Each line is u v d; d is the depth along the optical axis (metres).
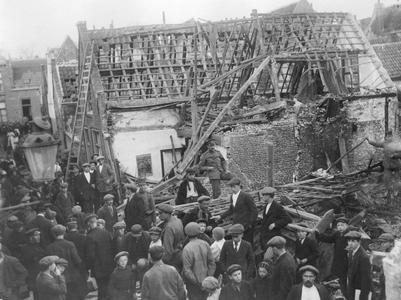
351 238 8.48
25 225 11.75
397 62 30.56
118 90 22.09
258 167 19.48
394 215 13.12
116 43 24.19
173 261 9.16
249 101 23.48
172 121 22.08
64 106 29.31
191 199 13.30
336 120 20.50
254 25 24.16
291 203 12.92
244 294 7.92
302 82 23.81
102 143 21.17
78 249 9.89
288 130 19.89
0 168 18.08
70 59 42.66
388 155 13.95
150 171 21.92
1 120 38.44
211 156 15.20
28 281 9.88
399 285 7.85
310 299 7.25
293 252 11.17
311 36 24.72
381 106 20.75
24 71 39.31
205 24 24.95
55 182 15.89
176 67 24.05
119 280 8.80
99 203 15.62
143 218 11.63
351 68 23.73
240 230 8.88
